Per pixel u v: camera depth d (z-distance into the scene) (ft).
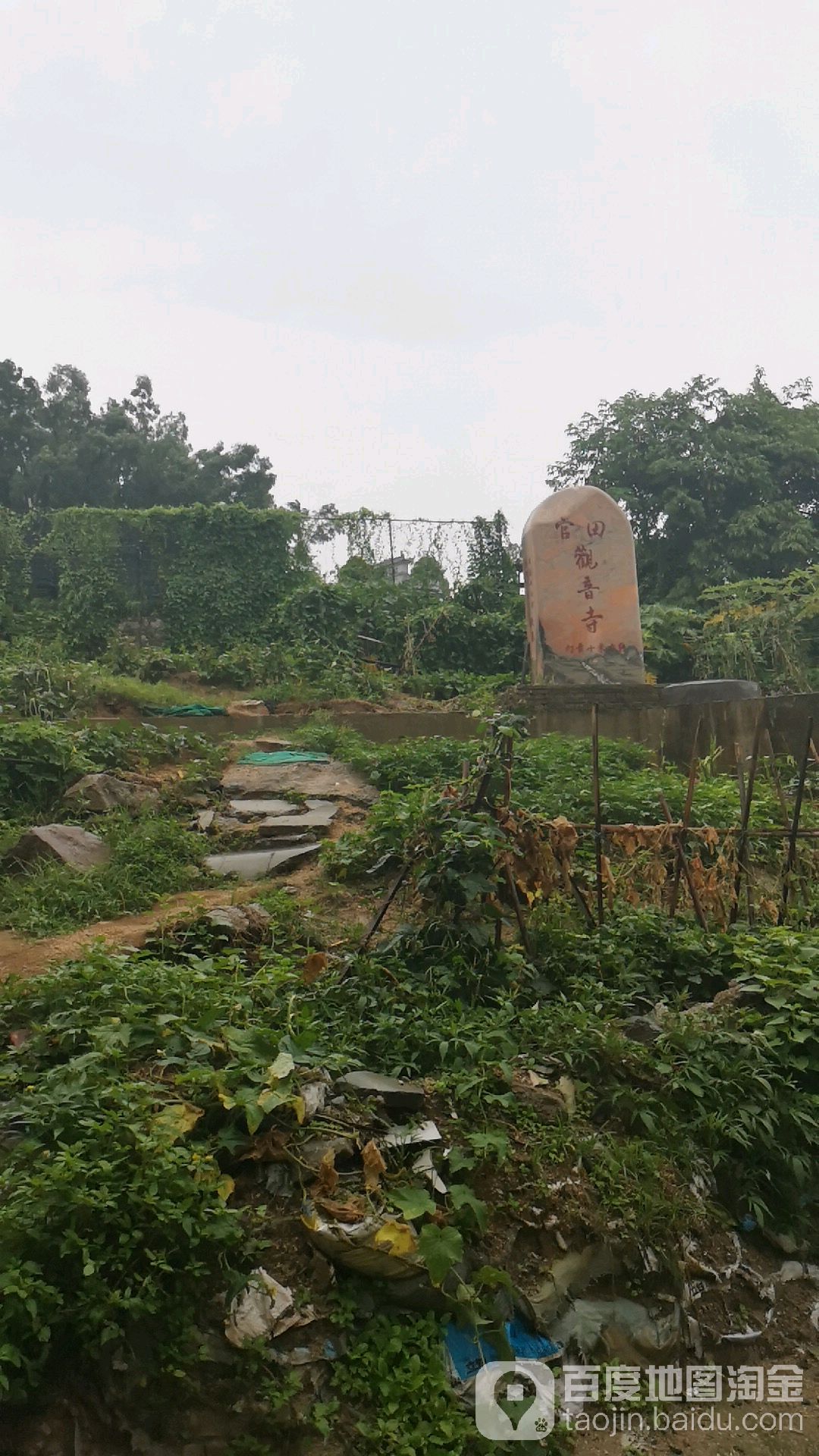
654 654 60.54
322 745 39.17
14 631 65.41
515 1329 12.99
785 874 23.35
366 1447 11.25
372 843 24.18
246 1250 12.20
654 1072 16.79
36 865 26.45
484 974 19.03
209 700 46.06
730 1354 14.02
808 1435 12.88
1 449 105.70
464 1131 14.57
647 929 21.33
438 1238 12.59
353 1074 15.15
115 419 110.42
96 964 17.01
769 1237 15.55
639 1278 13.93
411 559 74.79
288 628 62.69
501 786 29.84
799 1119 16.40
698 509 82.48
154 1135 12.36
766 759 36.32
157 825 29.14
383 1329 12.31
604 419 88.89
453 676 57.06
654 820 29.78
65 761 32.42
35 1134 12.84
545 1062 16.67
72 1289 11.10
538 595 48.01
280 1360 11.62
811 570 61.41
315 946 21.59
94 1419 10.79
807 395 93.04
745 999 18.95
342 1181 13.34
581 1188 14.37
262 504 114.01
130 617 68.69
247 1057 14.33
